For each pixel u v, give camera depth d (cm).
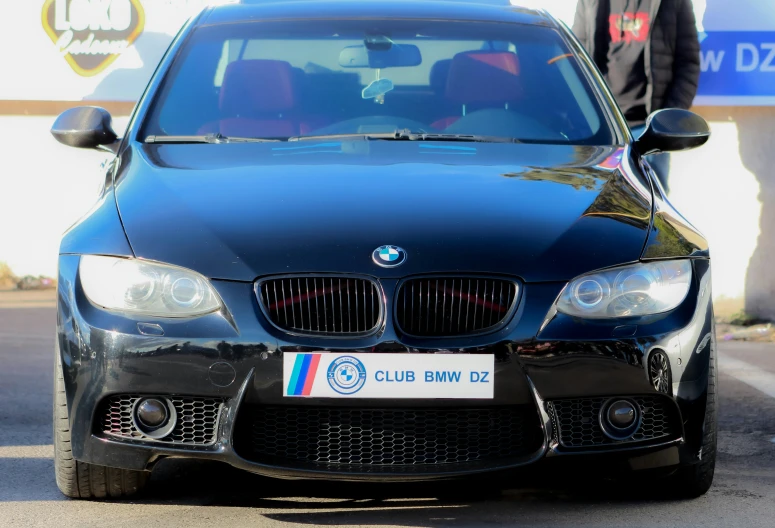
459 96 859
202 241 650
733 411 985
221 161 755
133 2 1608
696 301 663
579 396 635
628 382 638
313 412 634
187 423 637
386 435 637
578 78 888
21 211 1698
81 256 664
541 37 929
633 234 671
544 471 639
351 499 705
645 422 653
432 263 637
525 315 633
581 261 647
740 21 1512
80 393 643
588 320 637
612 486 733
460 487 734
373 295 634
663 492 706
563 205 691
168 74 880
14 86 1630
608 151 806
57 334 664
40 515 670
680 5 1340
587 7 1357
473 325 636
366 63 880
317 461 637
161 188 708
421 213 670
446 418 636
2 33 1625
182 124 832
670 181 1567
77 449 651
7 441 852
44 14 1620
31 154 1689
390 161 750
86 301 648
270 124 830
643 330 641
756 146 1548
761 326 1466
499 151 787
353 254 639
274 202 682
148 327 631
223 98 854
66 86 1627
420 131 823
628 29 1342
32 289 1692
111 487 690
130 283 641
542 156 783
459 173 731
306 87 861
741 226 1555
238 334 625
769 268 1548
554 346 630
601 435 644
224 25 930
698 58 1350
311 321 632
